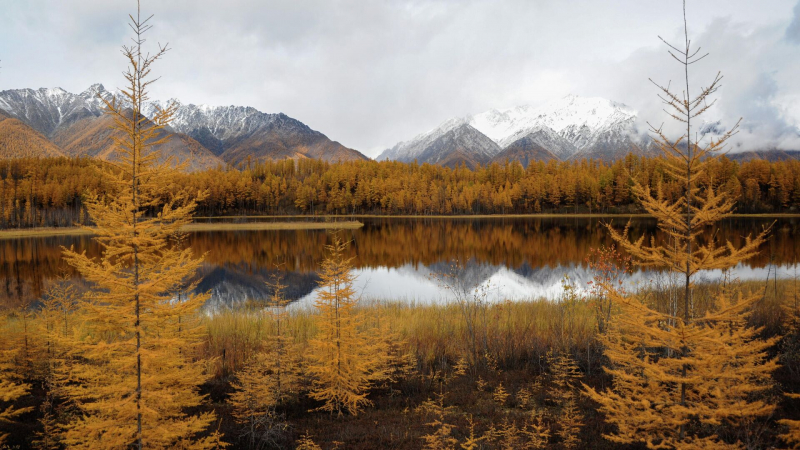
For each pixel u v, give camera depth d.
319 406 10.61
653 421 6.11
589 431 8.44
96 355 6.18
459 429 8.77
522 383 11.19
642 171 107.31
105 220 6.52
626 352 7.65
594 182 124.25
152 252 6.93
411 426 9.03
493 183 159.50
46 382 10.66
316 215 132.25
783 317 13.05
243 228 89.25
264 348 12.84
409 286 30.77
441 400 10.09
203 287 31.28
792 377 9.27
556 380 10.90
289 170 181.25
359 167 171.12
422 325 16.19
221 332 15.86
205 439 7.74
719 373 5.49
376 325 15.08
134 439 6.76
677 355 8.11
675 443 5.73
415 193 141.25
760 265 29.97
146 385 6.66
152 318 6.76
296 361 11.81
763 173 96.56
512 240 60.59
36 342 10.62
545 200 131.00
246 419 9.50
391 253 49.88
